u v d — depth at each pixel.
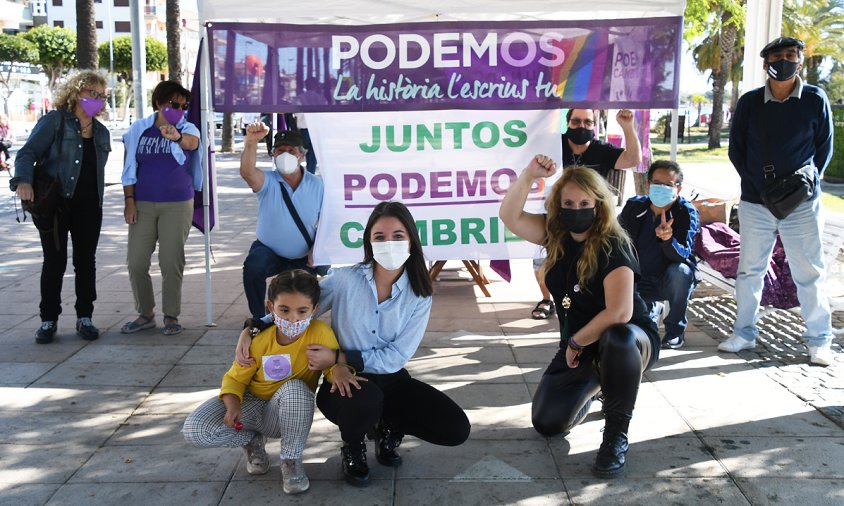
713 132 33.78
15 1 80.81
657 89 5.43
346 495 3.36
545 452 3.79
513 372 4.98
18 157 5.27
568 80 5.44
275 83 5.40
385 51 5.39
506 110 5.51
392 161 5.58
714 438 3.93
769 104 5.05
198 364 5.08
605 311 3.55
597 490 3.40
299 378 3.43
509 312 6.47
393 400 3.54
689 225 5.38
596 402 4.43
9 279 7.54
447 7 5.36
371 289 3.42
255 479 3.51
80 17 16.94
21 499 3.32
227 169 20.75
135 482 3.47
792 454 3.74
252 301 5.34
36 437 3.95
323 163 5.55
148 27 82.69
